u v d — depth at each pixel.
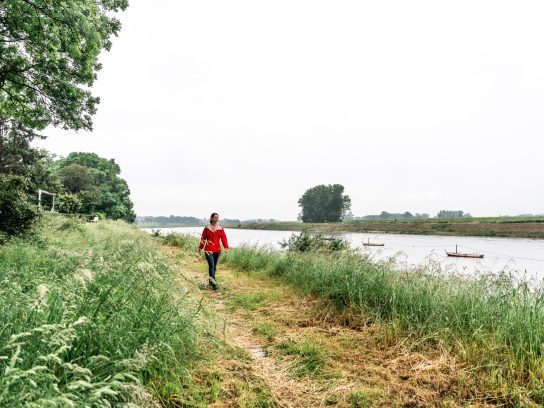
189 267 11.41
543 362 3.54
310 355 4.31
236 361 4.01
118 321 3.40
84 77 11.94
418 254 23.70
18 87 11.91
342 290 6.25
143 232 26.41
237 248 14.20
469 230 71.88
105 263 4.29
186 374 3.38
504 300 5.00
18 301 2.98
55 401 1.83
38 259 6.50
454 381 3.55
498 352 3.94
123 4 12.17
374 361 4.18
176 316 4.13
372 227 91.06
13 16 8.79
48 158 42.75
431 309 5.09
